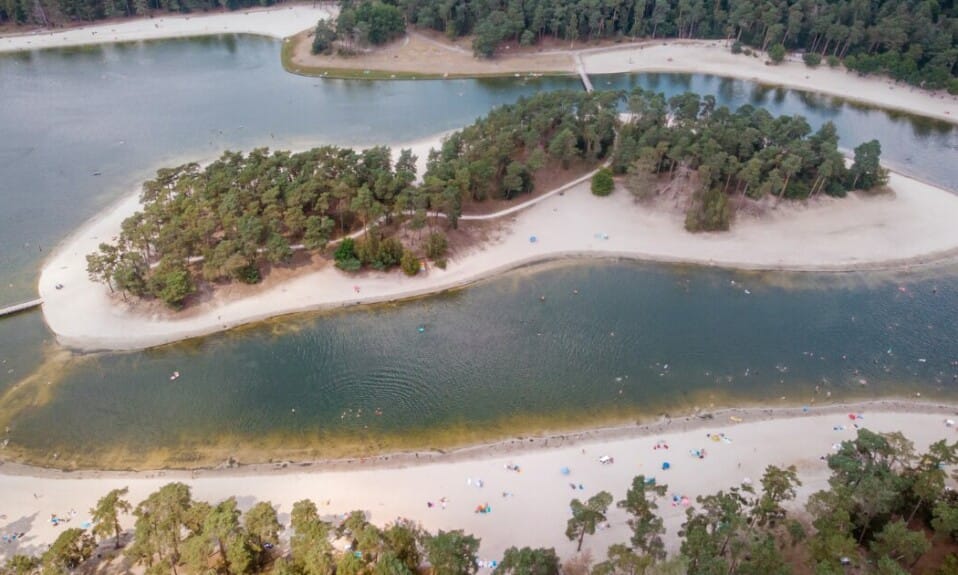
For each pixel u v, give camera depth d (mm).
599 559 98812
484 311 151250
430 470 113938
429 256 160750
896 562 89625
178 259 147750
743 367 138750
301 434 121062
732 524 92125
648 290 159250
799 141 184500
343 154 177000
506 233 173500
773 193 184750
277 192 161000
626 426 124188
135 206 182125
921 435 122375
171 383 130875
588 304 154375
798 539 95562
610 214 181875
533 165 183125
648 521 95188
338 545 99500
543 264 165750
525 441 120375
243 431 121375
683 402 130000
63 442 118625
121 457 116062
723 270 166000
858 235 176875
